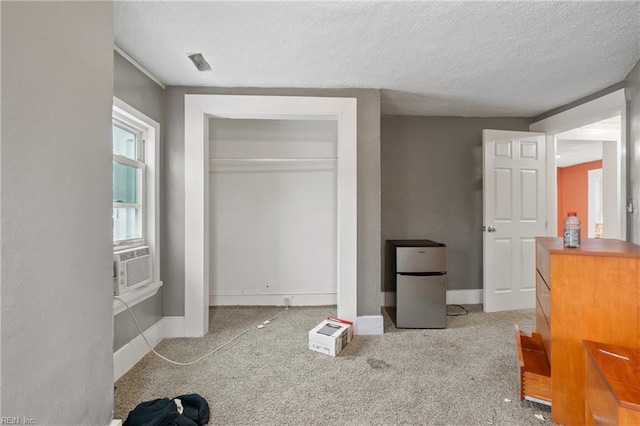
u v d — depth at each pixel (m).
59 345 0.94
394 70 2.23
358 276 2.62
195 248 2.53
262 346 2.34
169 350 2.28
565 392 1.47
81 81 1.03
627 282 1.38
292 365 2.06
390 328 2.73
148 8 1.52
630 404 0.96
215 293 3.28
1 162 0.76
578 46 1.88
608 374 1.11
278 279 3.30
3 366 0.76
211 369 2.01
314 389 1.78
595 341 1.42
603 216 3.69
